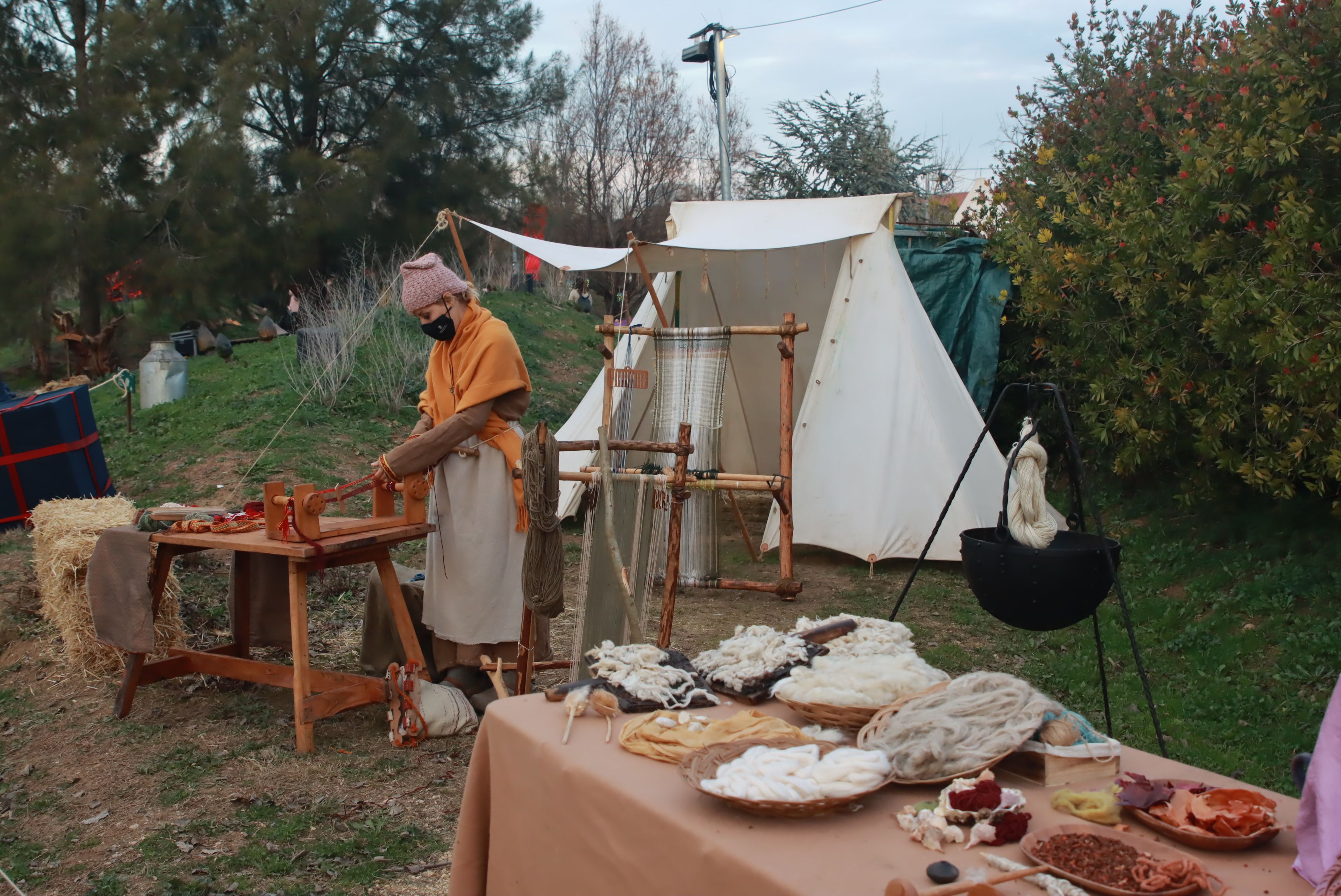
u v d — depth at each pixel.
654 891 1.70
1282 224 4.88
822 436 6.77
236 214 20.52
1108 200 6.60
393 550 6.95
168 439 9.78
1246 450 5.96
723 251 6.39
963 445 6.64
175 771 3.61
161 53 20.73
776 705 2.28
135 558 3.99
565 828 1.95
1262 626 4.87
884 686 2.09
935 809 1.67
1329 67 4.95
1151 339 6.27
